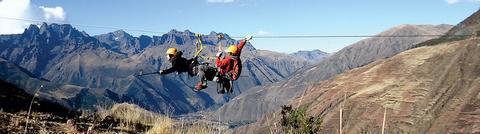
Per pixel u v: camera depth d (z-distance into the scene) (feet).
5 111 37.22
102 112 48.93
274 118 31.12
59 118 39.86
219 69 31.07
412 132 337.93
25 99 45.37
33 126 33.68
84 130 35.73
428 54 501.97
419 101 380.58
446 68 427.33
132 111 49.88
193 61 31.76
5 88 47.14
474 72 388.98
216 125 36.60
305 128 30.07
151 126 44.01
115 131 37.91
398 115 364.79
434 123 339.16
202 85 31.04
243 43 31.53
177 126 38.19
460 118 327.67
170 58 31.91
